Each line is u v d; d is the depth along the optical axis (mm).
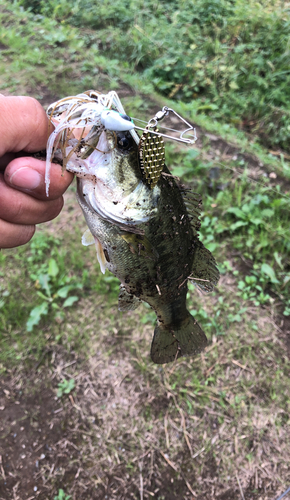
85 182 208
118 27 1140
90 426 421
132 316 501
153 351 289
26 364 465
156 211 216
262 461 397
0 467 396
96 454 404
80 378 455
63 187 193
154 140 185
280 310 509
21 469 396
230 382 448
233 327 491
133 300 274
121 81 907
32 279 538
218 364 461
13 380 455
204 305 507
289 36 971
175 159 692
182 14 1114
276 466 394
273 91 893
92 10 1187
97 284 520
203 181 649
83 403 437
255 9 1055
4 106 171
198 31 1054
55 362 467
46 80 876
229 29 1032
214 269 273
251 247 567
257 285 530
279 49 976
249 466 394
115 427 420
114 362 466
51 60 943
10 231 203
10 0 1308
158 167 193
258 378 450
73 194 652
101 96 175
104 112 166
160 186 214
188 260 250
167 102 854
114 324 494
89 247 570
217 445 406
